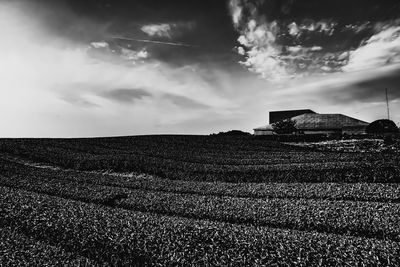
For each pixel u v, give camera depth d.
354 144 44.75
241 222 14.18
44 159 36.91
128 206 17.30
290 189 20.45
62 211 14.08
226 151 45.03
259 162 33.59
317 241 9.84
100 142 53.00
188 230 11.13
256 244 9.60
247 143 54.66
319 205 15.41
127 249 9.95
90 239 10.70
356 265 8.08
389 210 14.04
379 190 18.70
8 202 15.70
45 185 22.89
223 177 27.02
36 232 12.21
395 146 39.97
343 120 71.25
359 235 12.02
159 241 10.10
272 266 8.34
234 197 18.50
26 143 47.78
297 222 13.12
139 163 31.92
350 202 15.98
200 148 48.53
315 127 70.25
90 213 13.82
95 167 32.66
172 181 25.36
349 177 23.77
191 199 17.92
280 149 46.75
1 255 9.20
